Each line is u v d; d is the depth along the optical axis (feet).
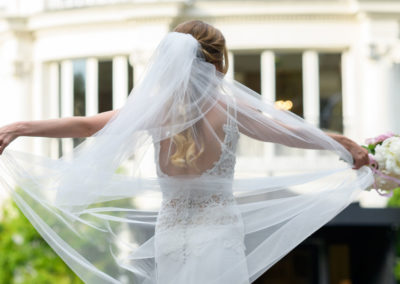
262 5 38.22
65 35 41.01
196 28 9.84
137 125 9.29
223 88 9.73
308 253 38.63
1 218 32.50
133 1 38.55
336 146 10.20
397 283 33.99
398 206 33.88
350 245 37.70
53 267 32.24
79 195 9.54
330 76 39.47
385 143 11.13
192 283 8.91
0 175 10.08
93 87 40.73
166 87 9.30
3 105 43.27
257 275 10.15
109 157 9.39
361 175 10.82
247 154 22.85
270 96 38.96
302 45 38.73
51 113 42.16
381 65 38.91
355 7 38.19
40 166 10.02
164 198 9.36
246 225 10.31
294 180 10.47
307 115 39.06
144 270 10.16
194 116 9.23
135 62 39.09
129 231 10.40
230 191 9.35
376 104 38.96
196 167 9.23
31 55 42.50
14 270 32.63
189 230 9.09
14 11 42.65
